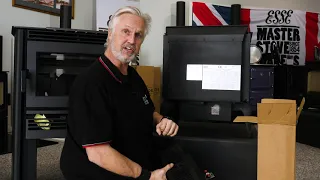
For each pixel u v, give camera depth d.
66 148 1.29
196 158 1.60
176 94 1.84
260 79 3.88
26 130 1.56
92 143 1.15
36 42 1.56
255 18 4.45
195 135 1.67
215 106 1.83
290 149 1.42
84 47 1.63
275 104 1.42
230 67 1.75
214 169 1.59
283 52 4.56
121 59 1.32
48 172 2.33
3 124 2.71
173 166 1.37
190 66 1.81
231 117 1.82
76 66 1.74
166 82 1.86
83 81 1.23
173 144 1.61
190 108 1.87
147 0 3.85
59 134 1.60
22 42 1.54
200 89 1.81
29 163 1.59
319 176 2.57
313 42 4.64
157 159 1.51
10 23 3.00
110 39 1.34
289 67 4.06
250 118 1.55
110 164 1.16
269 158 1.46
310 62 3.85
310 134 3.64
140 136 1.37
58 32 1.59
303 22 4.59
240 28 1.74
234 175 1.58
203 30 1.79
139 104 1.39
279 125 1.43
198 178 1.35
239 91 1.75
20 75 1.53
